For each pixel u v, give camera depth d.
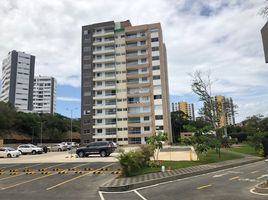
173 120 111.00
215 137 33.19
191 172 20.41
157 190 14.77
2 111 80.94
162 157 33.88
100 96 92.06
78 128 118.69
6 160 37.75
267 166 25.77
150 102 88.44
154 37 91.50
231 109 61.09
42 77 162.38
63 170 23.73
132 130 88.50
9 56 145.50
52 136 97.69
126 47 92.81
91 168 24.28
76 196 13.71
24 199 13.09
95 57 95.00
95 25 96.25
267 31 13.18
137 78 90.94
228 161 29.23
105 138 89.69
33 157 43.53
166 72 103.56
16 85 142.38
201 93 53.50
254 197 12.12
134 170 20.34
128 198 12.89
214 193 13.31
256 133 41.50
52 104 162.00
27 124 91.56
